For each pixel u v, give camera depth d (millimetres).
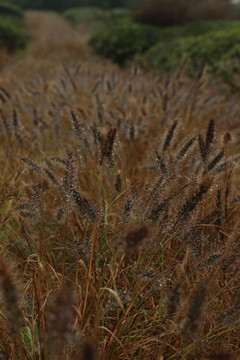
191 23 17078
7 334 1890
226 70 8320
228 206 2783
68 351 1746
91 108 5031
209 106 4992
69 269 2701
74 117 2959
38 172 2441
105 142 2062
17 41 20719
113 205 2799
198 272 2154
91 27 24406
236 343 2008
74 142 3336
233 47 9641
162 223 2236
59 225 2918
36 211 2383
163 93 5035
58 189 2461
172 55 10961
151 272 1826
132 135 3504
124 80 7688
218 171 2471
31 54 17750
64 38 20422
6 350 1889
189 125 4547
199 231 2174
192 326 1481
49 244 2742
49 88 6117
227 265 2092
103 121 3867
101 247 2512
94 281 2168
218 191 2318
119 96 5723
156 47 12617
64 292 1336
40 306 1935
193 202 2000
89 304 2043
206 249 2312
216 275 2080
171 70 9922
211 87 7496
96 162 3008
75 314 1966
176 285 1559
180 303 1644
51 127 4094
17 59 16859
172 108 4719
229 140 2520
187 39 12188
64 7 42812
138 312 2002
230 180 2961
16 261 2523
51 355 1609
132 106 4953
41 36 23609
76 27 27641
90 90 6199
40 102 5520
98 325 1900
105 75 5832
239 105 5145
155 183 2156
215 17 18578
